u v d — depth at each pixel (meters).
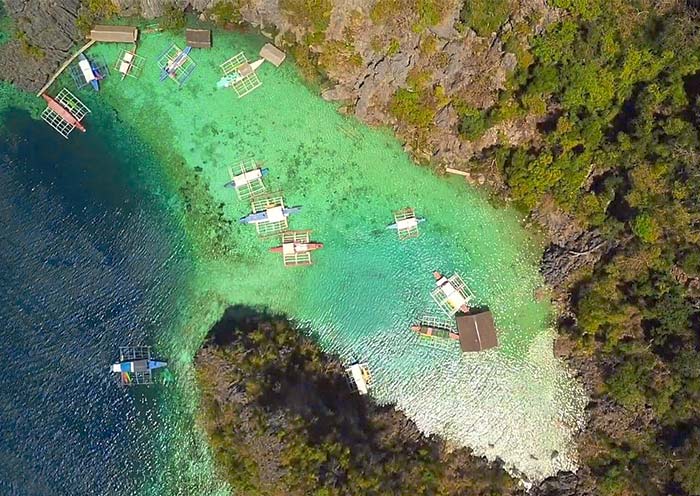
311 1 45.09
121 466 47.97
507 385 48.28
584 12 40.72
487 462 47.69
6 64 48.47
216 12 48.59
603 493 45.88
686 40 39.09
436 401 48.25
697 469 41.84
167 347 49.09
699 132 39.88
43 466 48.06
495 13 42.62
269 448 42.41
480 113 46.00
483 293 48.88
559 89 43.72
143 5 48.56
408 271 49.09
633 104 42.94
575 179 44.66
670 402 43.75
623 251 44.78
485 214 49.06
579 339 46.75
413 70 45.88
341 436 43.72
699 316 42.81
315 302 49.12
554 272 47.91
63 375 49.00
